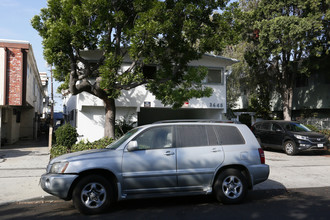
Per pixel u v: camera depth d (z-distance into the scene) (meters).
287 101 22.92
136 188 5.86
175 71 12.24
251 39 21.48
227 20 11.69
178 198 6.95
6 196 6.87
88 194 5.69
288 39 18.28
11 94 15.45
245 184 6.34
